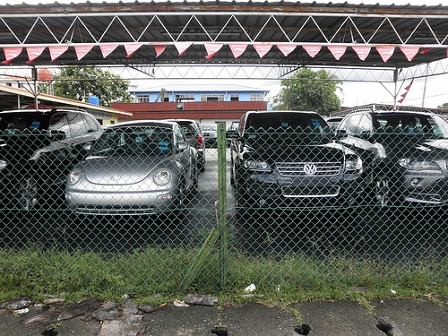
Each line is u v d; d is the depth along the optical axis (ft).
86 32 35.01
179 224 15.10
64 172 19.66
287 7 26.25
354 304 9.43
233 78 54.49
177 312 9.12
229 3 25.61
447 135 18.72
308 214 15.51
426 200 15.19
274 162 15.05
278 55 47.75
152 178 14.62
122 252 13.14
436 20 30.30
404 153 16.20
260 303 9.47
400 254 12.77
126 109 110.93
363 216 16.99
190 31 35.19
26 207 16.63
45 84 58.80
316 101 115.34
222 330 8.41
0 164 16.15
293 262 11.14
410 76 53.36
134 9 25.61
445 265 11.16
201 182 26.86
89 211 14.26
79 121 24.99
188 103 111.14
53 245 13.62
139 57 48.29
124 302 9.52
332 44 27.43
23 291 9.89
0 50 38.04
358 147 19.75
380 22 31.71
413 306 9.32
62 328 8.45
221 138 9.73
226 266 10.14
